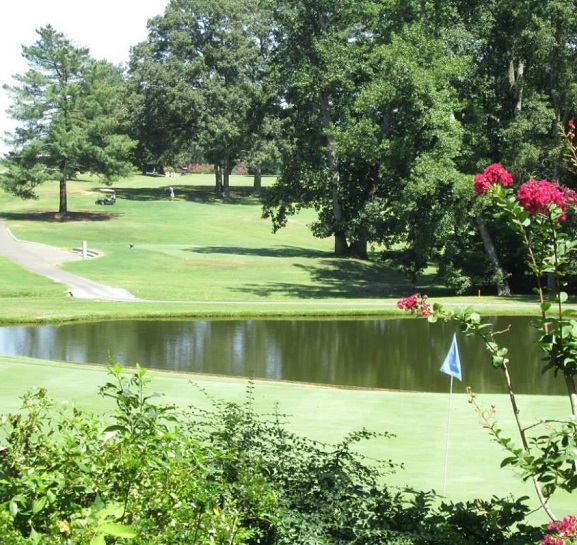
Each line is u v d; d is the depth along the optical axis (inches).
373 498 265.7
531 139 1625.2
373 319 1362.0
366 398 535.5
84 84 3024.1
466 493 332.5
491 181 224.1
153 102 3523.6
